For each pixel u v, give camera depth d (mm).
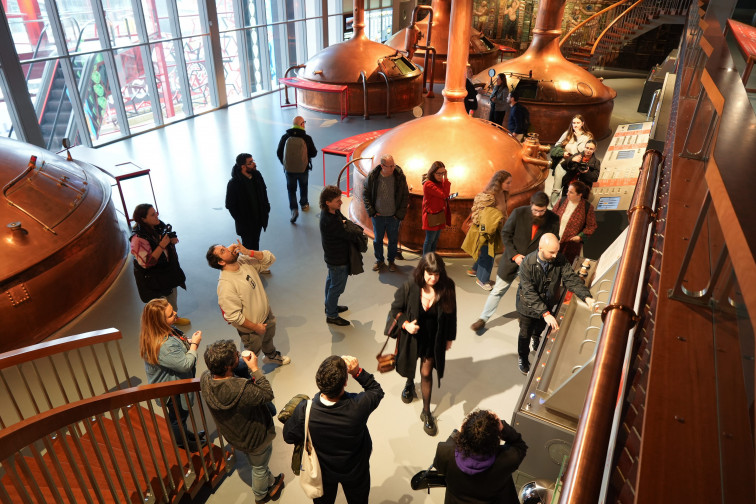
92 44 12641
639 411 1789
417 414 4727
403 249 7547
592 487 1330
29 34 11367
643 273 2504
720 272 2010
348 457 3229
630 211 3178
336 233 5234
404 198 6559
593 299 4328
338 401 3098
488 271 6473
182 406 4258
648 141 8055
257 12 16688
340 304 6344
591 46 19031
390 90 14586
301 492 4023
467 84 11570
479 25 24922
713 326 1877
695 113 3570
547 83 12195
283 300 6410
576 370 3453
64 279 5973
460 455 2764
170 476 3557
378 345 5629
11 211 5746
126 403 3086
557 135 12383
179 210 8766
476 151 7395
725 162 1288
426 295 4062
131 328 5945
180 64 13938
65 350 3545
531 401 3637
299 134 8047
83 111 11883
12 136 11664
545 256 4375
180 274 5461
